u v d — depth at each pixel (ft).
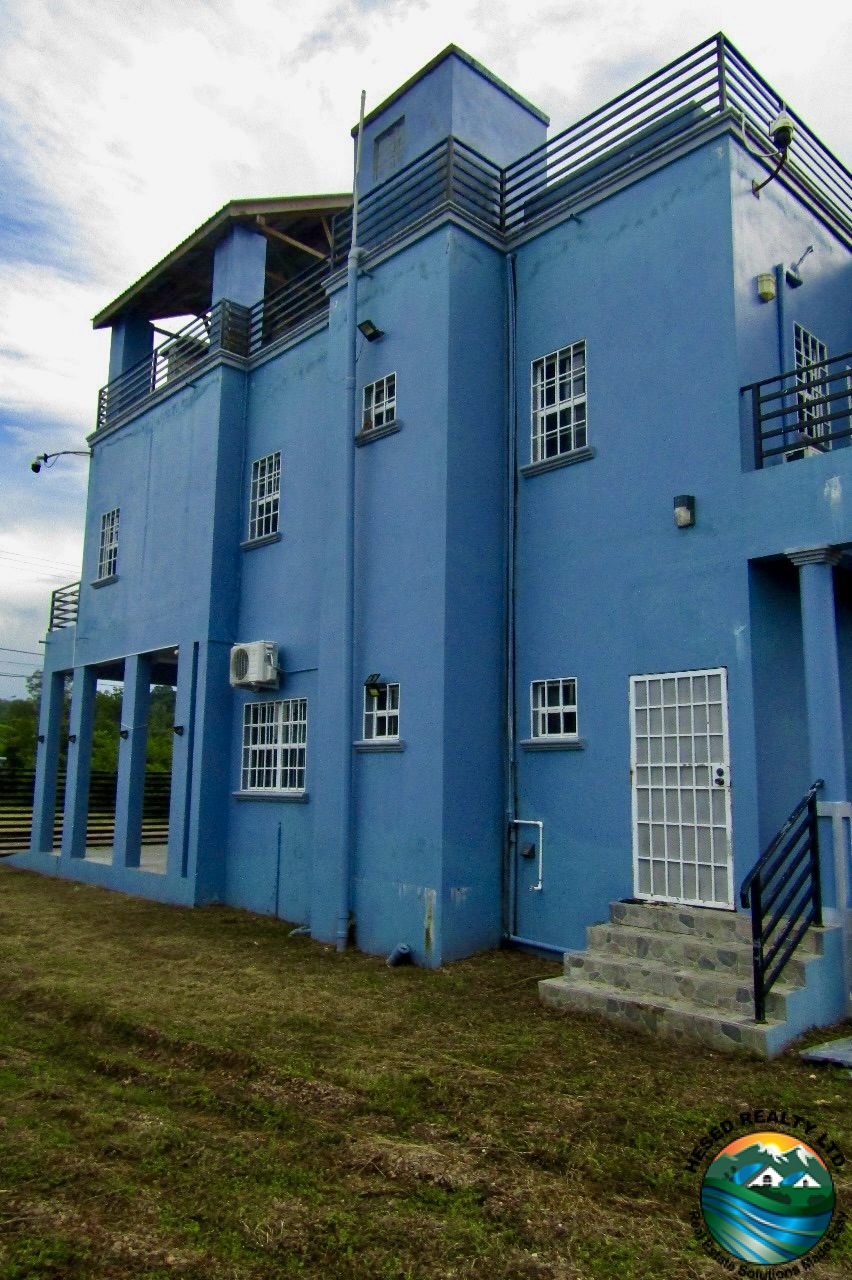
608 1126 16.28
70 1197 13.87
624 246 31.24
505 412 34.68
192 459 46.60
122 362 56.49
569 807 30.40
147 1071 19.63
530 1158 15.14
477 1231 12.88
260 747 41.55
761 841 25.16
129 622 50.85
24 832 68.49
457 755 31.09
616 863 28.71
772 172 29.81
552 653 31.65
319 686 35.99
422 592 32.32
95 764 111.96
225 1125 16.78
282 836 39.17
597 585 30.50
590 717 30.14
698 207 29.14
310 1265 12.18
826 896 23.30
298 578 40.19
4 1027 23.52
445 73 38.83
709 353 28.22
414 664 32.27
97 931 36.29
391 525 34.17
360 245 39.50
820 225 32.65
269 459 43.65
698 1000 22.20
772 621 26.89
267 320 45.32
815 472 25.34
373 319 36.55
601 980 24.47
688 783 27.09
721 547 27.14
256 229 47.11
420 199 38.40
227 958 31.17
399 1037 21.86
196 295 54.65
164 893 43.70
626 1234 12.86
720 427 27.66
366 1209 13.52
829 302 32.73
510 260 35.27
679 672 27.73
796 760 26.84
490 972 28.50
